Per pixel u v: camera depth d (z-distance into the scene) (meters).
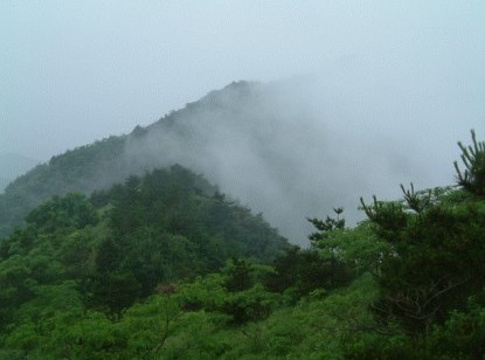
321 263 21.11
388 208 9.83
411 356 6.22
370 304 10.71
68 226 62.94
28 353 14.44
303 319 14.52
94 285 29.44
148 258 45.34
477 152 9.12
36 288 25.23
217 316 16.33
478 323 6.62
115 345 11.89
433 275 8.13
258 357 13.74
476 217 8.52
